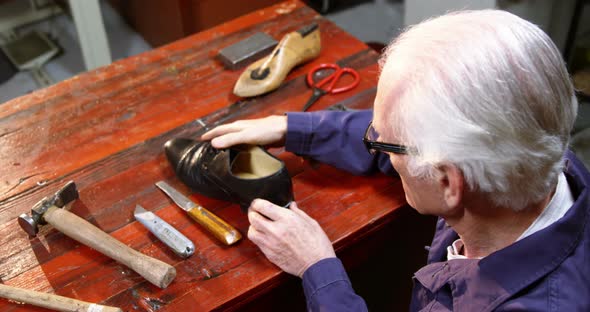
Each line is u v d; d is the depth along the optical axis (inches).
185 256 42.7
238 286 41.2
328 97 56.2
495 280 33.4
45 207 43.8
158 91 57.0
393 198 47.3
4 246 44.0
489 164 29.5
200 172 46.2
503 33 29.3
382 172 48.4
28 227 43.1
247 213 45.1
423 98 29.6
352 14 115.3
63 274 42.2
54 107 55.0
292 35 58.4
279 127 48.1
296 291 47.3
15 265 42.7
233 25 65.2
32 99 55.7
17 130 52.7
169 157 49.2
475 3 81.3
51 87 57.0
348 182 48.6
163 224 44.2
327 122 47.8
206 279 41.6
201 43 62.7
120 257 41.3
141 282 41.6
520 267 32.6
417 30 31.9
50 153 50.9
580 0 83.1
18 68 100.8
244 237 44.5
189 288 41.1
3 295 40.0
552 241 32.0
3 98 96.0
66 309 39.2
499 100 28.4
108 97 56.1
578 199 32.7
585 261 32.5
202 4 95.0
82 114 54.4
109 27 112.0
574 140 85.9
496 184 30.5
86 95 56.2
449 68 29.1
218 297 40.6
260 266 42.4
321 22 65.6
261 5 102.7
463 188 31.7
